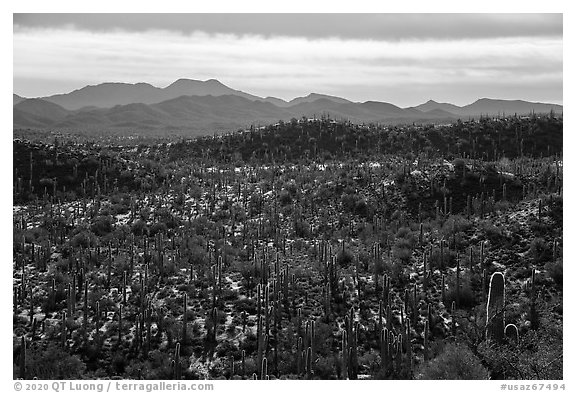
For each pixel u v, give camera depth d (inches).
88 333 2046.0
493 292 1528.1
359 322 2137.1
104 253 3041.3
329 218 3806.6
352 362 1722.4
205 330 2095.2
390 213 3745.1
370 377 1674.5
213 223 3735.2
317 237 3462.1
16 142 4630.9
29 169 4424.2
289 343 1927.9
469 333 1726.1
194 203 4372.5
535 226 2728.8
